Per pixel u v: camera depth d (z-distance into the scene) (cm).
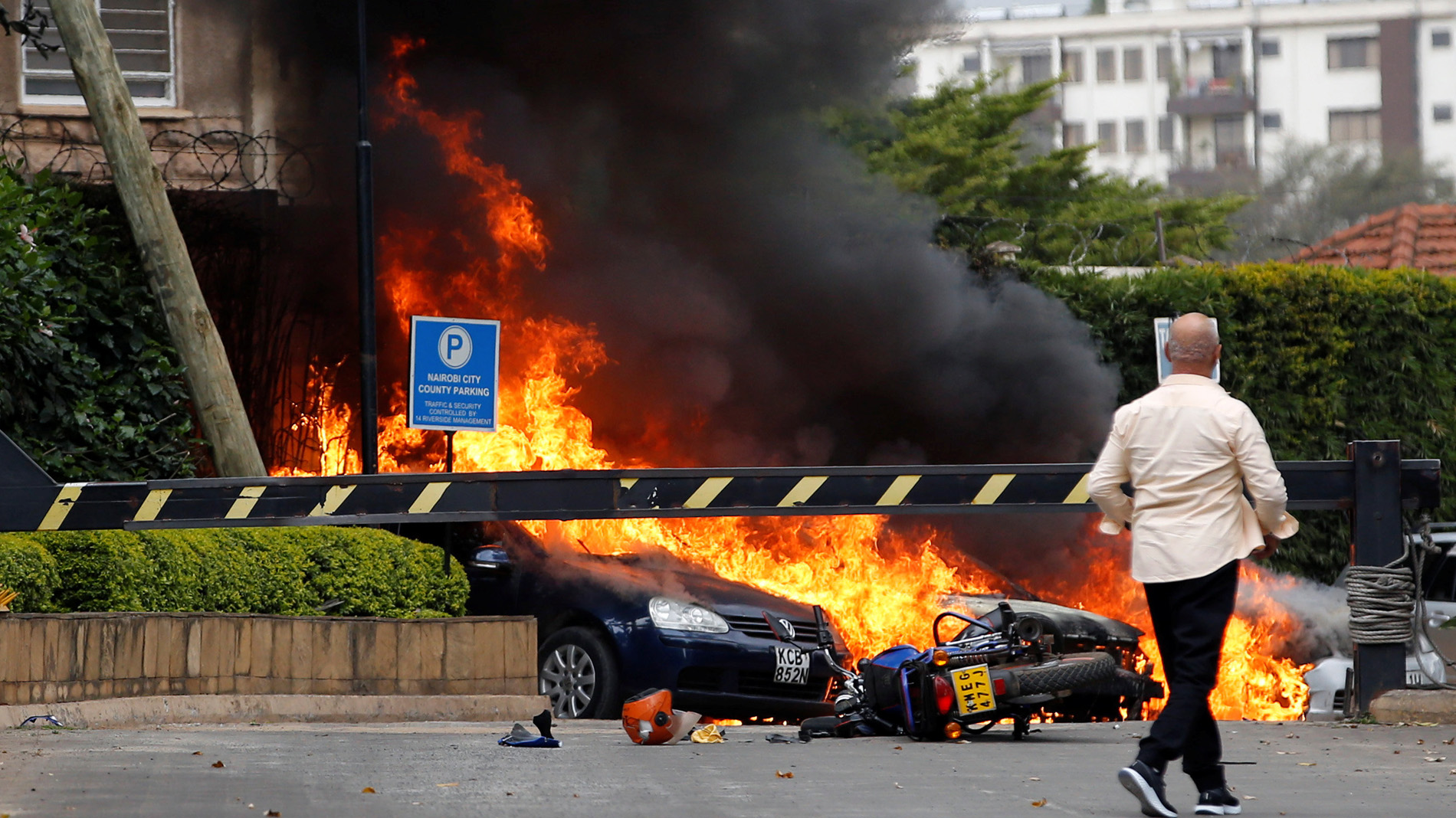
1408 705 2609
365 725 2636
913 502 2630
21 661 2280
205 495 2492
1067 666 2433
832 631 3222
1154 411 1605
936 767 1955
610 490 2597
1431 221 7606
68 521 2436
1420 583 2703
